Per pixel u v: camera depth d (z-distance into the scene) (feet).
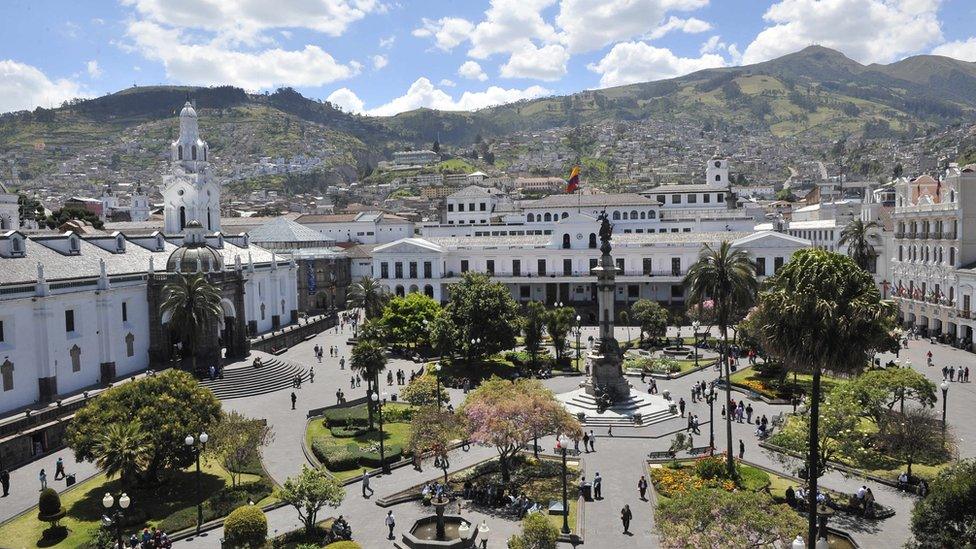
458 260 393.50
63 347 201.26
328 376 255.29
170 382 153.28
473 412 147.43
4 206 379.35
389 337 291.38
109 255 247.29
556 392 226.17
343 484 152.56
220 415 154.71
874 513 129.49
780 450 155.84
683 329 342.23
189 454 143.54
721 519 90.22
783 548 89.66
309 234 460.96
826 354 112.27
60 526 127.95
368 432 187.52
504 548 120.06
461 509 138.72
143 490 150.92
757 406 209.87
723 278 175.32
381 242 542.16
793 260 121.19
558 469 157.17
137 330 236.63
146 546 120.78
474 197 506.48
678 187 504.02
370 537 126.82
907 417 146.82
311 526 125.80
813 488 110.22
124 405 146.61
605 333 203.62
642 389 232.53
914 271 329.93
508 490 144.87
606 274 201.57
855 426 140.97
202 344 231.71
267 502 143.43
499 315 255.70
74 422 145.59
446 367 261.03
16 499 145.07
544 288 388.16
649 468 155.53
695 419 188.24
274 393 229.45
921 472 151.53
